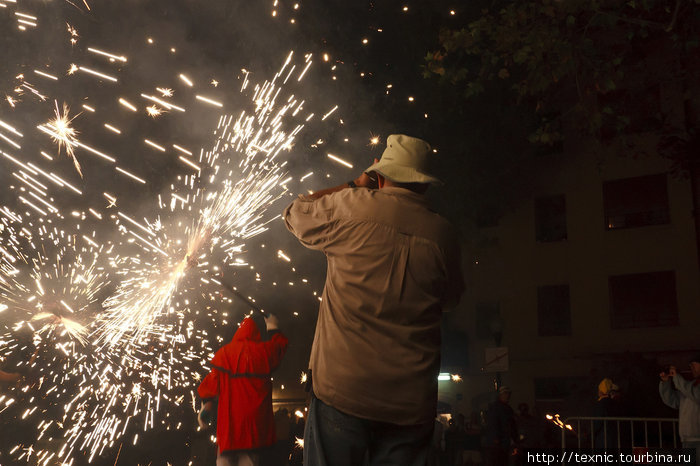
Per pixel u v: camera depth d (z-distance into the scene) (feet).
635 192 94.84
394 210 9.27
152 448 36.47
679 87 73.56
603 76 39.17
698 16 38.78
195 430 38.88
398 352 8.91
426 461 9.12
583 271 95.71
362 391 8.77
